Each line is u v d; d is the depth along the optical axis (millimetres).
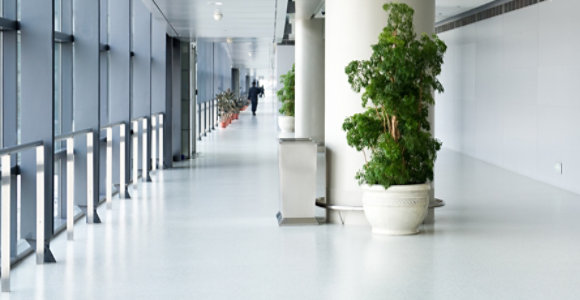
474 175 14203
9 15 6988
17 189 7090
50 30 7020
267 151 19125
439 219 9305
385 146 7969
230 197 11195
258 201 10781
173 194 11562
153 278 6301
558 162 12461
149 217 9430
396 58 7918
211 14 13211
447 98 20047
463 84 18422
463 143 18547
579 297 5719
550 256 7176
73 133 7984
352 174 8938
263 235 8227
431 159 8258
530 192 11844
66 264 6820
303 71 18922
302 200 8906
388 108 8000
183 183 12930
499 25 15484
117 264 6824
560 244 7746
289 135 24734
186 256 7164
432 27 8961
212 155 18156
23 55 7031
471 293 5832
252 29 16406
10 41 7000
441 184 12891
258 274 6445
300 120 19016
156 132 15617
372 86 8023
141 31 13789
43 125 7074
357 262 6906
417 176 8242
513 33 14625
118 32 11430
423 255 7207
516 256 7172
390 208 8094
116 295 5754
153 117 14539
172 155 15984
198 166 15703
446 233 8336
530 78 13734
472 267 6711
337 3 8883
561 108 12328
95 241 7898
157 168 15391
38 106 7070
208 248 7547
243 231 8461
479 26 16938
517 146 14539
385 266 6746
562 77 12258
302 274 6445
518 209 10094
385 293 5828
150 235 8234
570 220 9203
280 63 28297
